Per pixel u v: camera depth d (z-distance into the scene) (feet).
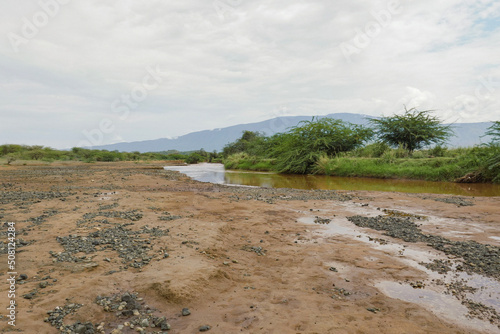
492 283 12.64
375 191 40.52
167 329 9.31
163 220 23.09
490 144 53.83
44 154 162.09
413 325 9.50
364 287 12.41
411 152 80.74
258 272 14.19
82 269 13.30
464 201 30.58
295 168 87.61
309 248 17.43
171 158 249.75
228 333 9.04
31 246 16.22
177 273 12.84
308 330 9.13
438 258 15.60
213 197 35.78
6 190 40.19
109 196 34.88
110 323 9.58
